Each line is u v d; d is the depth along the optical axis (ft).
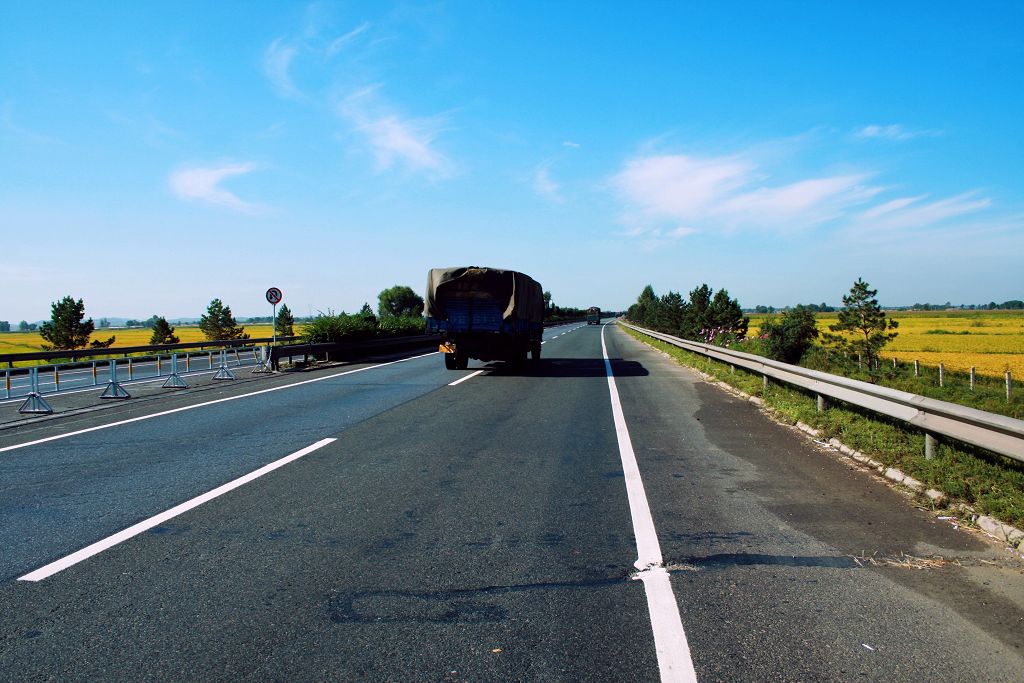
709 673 9.62
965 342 155.74
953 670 9.72
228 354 110.01
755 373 53.98
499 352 62.49
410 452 25.66
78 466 23.20
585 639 10.64
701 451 26.05
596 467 23.17
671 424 32.76
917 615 11.56
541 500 18.90
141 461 23.99
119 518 17.12
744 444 27.55
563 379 56.18
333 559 14.21
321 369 67.67
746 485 20.68
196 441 27.91
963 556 14.47
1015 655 10.17
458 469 22.81
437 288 63.00
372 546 15.05
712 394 45.70
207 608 11.78
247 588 12.66
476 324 63.10
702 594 12.42
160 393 47.03
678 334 138.82
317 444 27.25
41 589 12.59
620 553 14.60
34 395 37.91
